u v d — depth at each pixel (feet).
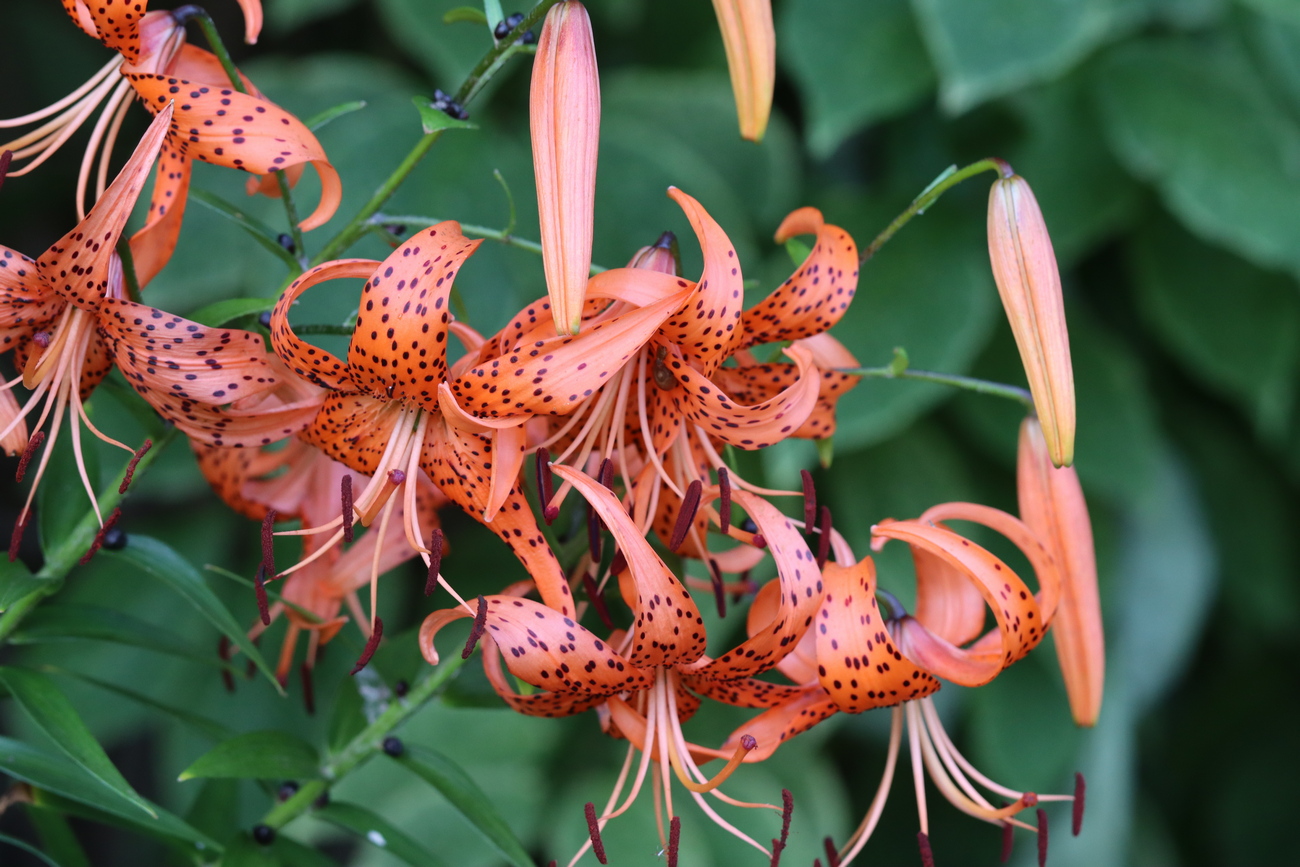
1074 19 3.69
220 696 3.94
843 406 3.82
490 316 3.79
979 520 3.15
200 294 3.80
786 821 3.07
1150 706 4.99
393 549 3.21
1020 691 4.14
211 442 3.09
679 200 3.02
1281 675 5.25
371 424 3.06
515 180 3.86
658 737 3.10
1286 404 4.30
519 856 3.17
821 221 3.09
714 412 3.05
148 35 3.08
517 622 3.01
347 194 3.78
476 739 4.03
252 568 4.03
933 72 3.83
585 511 3.19
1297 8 3.93
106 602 3.94
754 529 3.23
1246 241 3.89
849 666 3.05
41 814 3.27
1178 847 5.25
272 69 3.86
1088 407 4.04
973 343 3.85
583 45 2.97
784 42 4.08
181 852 3.28
